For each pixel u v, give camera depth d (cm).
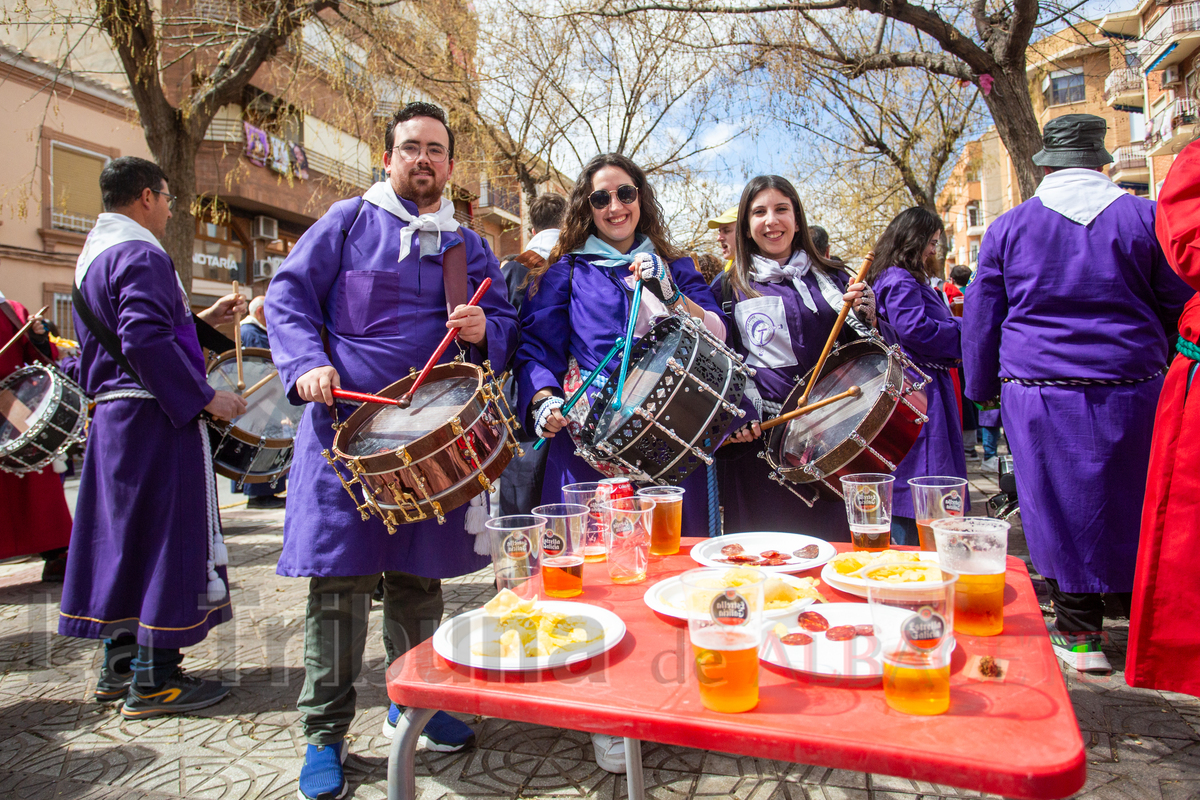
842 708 98
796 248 305
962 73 791
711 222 483
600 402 232
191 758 236
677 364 211
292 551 216
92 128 1567
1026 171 739
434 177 241
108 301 273
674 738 97
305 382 207
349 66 987
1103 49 902
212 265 1895
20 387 409
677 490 203
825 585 150
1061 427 262
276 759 234
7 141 1404
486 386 193
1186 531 197
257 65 825
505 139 1218
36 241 1477
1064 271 264
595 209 277
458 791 212
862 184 1501
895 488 332
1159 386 259
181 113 796
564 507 173
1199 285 194
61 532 454
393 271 232
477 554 235
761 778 211
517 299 340
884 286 346
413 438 187
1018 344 275
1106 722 230
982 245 294
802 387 276
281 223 2031
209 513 284
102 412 281
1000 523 130
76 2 795
